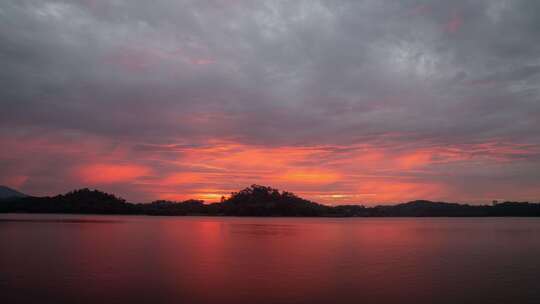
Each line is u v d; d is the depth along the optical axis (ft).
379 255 155.63
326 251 169.37
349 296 86.63
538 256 153.48
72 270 114.62
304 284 97.81
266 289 92.27
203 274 110.11
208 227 398.62
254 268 120.88
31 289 91.15
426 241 226.58
